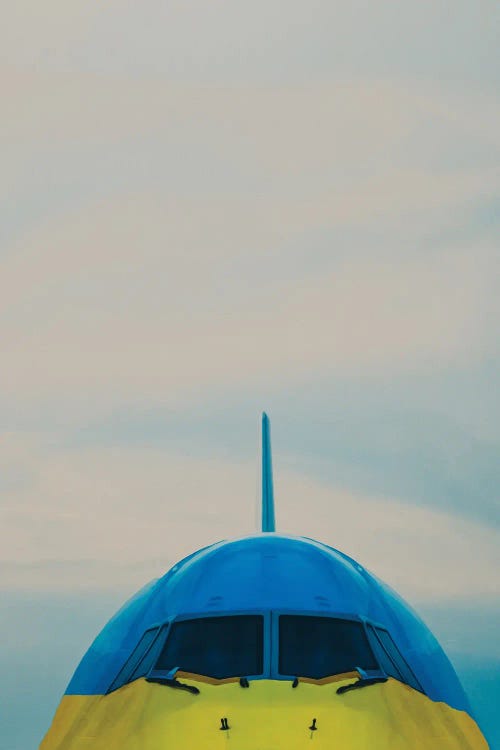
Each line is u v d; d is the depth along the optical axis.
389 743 19.94
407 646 25.92
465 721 24.69
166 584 26.91
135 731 20.75
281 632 22.91
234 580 24.69
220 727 19.59
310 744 18.97
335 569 25.69
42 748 25.22
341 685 21.53
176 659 22.73
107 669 26.77
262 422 46.22
